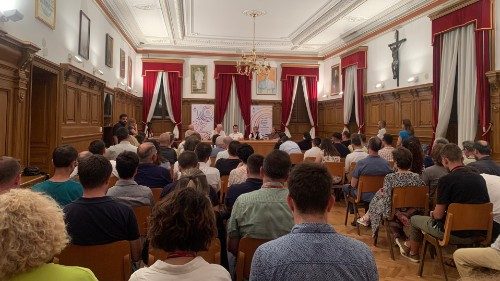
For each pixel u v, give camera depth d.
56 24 6.12
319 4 9.53
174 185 3.16
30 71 5.12
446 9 7.79
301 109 15.21
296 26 11.64
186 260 1.38
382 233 5.37
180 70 14.03
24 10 4.97
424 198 4.26
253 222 2.46
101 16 8.86
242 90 14.55
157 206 1.42
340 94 13.36
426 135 8.89
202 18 10.95
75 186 3.00
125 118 8.69
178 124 14.07
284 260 1.36
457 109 7.92
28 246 1.09
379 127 10.00
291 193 1.52
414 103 9.33
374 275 1.38
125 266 2.20
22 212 1.11
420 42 9.00
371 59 11.31
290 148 8.36
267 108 14.84
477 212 3.40
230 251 2.63
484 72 6.97
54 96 6.17
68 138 6.57
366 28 11.23
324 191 1.48
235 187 3.21
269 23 11.35
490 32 6.92
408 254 4.34
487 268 2.96
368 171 5.10
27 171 4.91
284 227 2.45
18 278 1.12
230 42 13.66
